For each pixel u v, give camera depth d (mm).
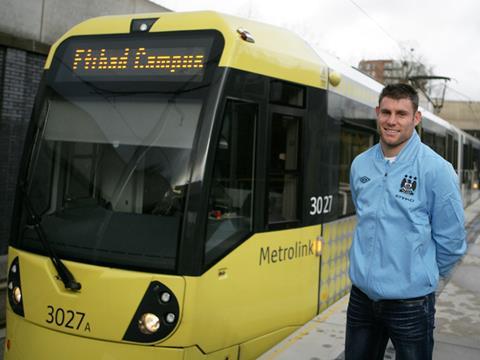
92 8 9648
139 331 3562
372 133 6891
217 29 4008
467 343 4730
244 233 4094
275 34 4660
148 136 3926
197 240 3625
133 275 3617
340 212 5750
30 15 8484
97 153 4066
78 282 3750
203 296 3656
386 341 3002
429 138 11539
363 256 2738
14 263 4113
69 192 4090
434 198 2611
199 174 3680
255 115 4199
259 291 4262
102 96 4152
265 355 4129
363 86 6539
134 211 3836
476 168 21906
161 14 4297
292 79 4641
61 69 4391
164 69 4020
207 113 3768
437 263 2738
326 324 4816
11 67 8328
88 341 3666
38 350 3818
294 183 4754
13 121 8430
